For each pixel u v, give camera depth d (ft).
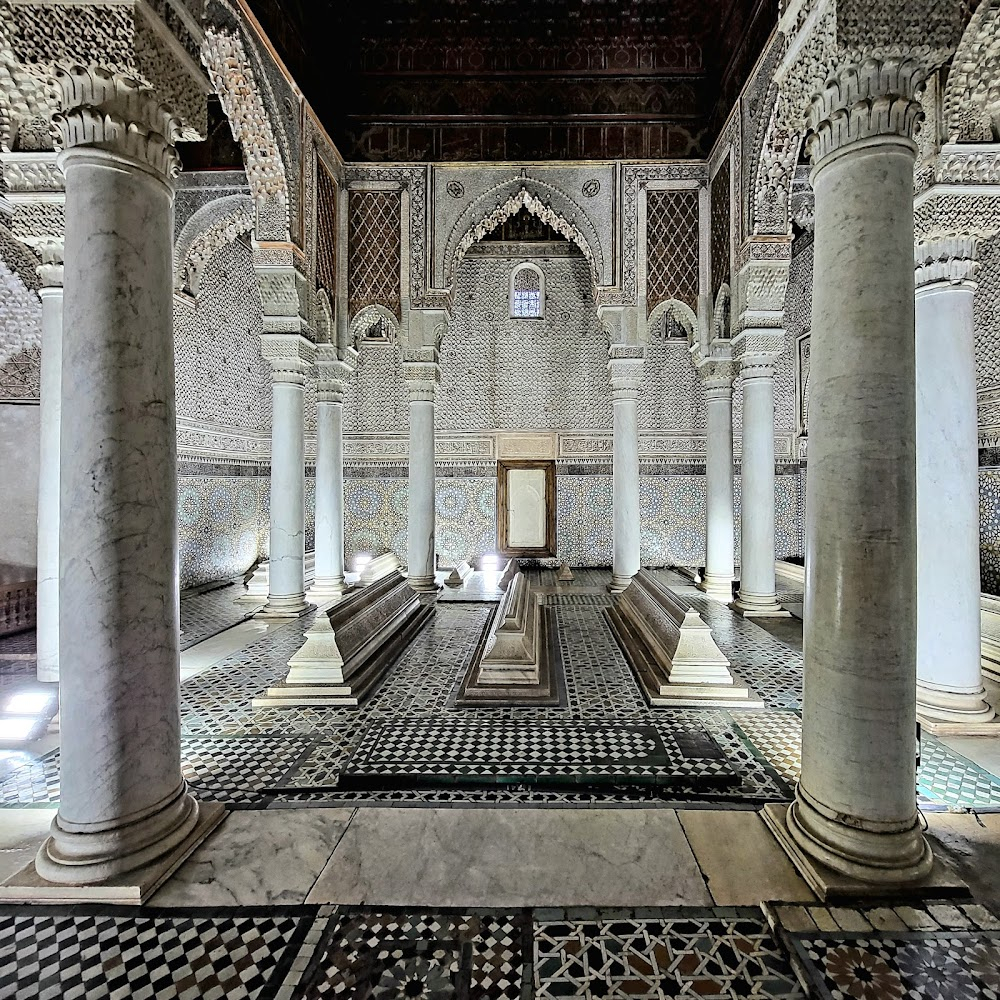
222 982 4.19
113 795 5.18
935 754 7.49
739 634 13.55
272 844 5.72
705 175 16.93
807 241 22.80
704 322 17.21
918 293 8.43
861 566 5.19
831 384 5.43
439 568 23.35
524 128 17.15
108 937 4.58
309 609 16.16
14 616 14.88
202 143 16.83
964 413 8.24
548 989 4.13
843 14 5.23
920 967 4.24
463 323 25.16
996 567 13.92
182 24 5.79
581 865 5.41
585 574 23.24
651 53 17.06
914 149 5.41
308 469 25.23
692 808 6.34
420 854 5.56
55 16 5.12
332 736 8.34
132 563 5.28
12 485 16.88
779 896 4.97
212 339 21.09
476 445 25.25
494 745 8.02
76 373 5.16
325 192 16.19
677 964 4.33
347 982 4.18
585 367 25.05
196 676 10.89
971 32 7.08
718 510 18.04
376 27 17.04
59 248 9.32
